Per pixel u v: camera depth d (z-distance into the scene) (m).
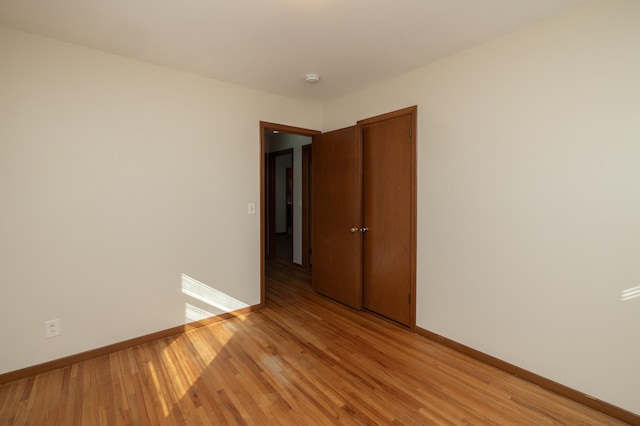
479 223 2.43
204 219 3.01
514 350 2.25
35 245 2.23
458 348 2.58
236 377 2.20
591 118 1.88
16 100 2.14
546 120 2.06
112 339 2.55
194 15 1.96
